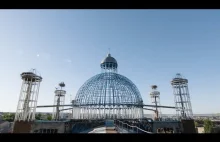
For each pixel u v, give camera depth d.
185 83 42.97
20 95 33.91
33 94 35.75
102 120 34.28
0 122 38.88
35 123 31.73
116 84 42.09
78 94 44.62
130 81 48.06
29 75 34.84
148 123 35.66
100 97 40.28
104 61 48.12
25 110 32.94
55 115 51.41
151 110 54.12
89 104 40.34
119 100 39.78
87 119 35.56
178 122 36.59
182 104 41.91
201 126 57.94
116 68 48.50
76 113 42.38
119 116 38.97
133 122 34.47
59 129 32.06
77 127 33.50
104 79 43.44
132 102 41.16
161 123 35.94
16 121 30.77
